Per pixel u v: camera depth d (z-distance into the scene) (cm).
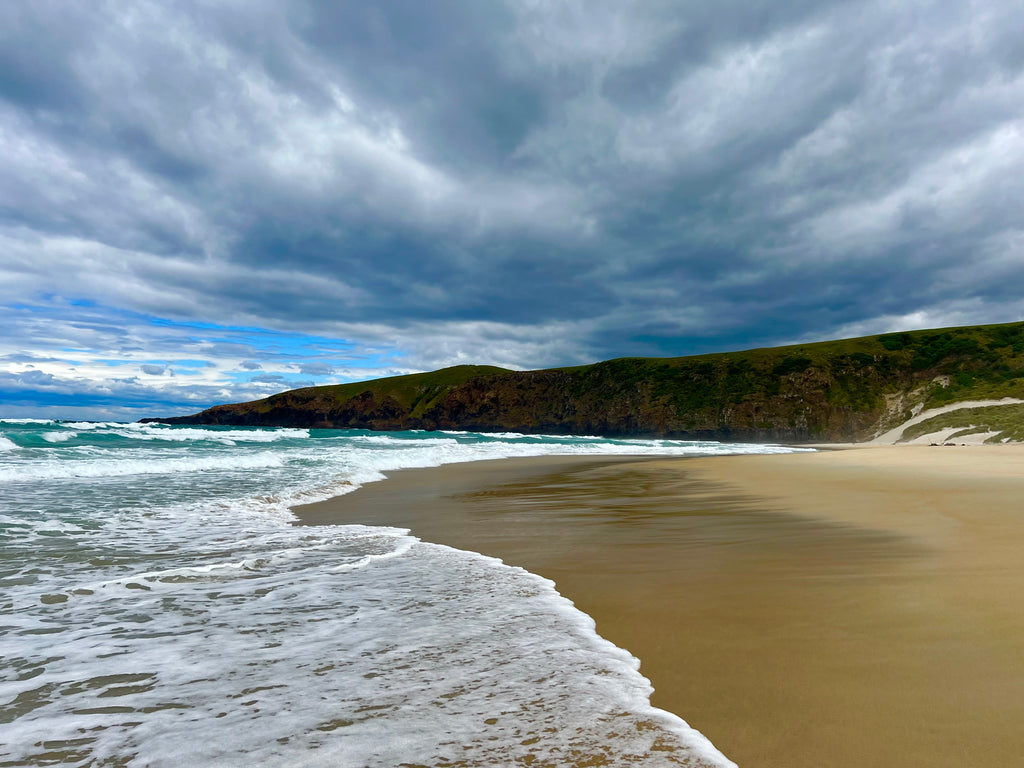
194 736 250
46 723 263
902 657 320
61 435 2720
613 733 247
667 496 1147
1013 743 231
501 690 292
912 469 1603
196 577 531
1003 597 420
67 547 655
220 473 1591
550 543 687
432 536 747
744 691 286
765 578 500
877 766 217
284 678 310
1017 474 1397
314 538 727
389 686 298
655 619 400
